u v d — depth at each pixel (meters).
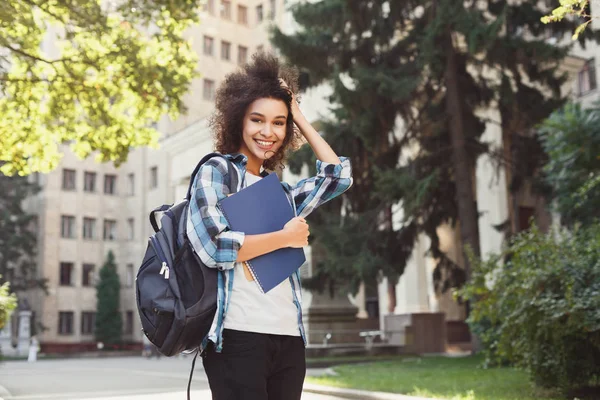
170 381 13.80
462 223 17.39
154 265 2.05
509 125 18.67
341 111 17.62
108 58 10.63
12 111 11.18
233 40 49.50
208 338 1.99
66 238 47.44
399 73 17.34
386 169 17.38
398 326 22.78
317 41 18.62
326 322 22.53
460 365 14.41
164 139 36.41
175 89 11.03
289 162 18.22
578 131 13.63
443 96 18.67
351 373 13.26
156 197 47.44
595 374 7.93
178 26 11.29
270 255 2.12
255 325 2.04
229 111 2.26
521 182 18.61
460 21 15.52
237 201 2.13
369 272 17.02
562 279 7.76
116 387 12.29
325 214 18.22
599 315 7.31
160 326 1.98
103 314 46.16
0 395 10.26
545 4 17.58
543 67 18.30
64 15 11.05
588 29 16.98
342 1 17.47
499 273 8.88
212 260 2.01
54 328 45.69
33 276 44.88
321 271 19.16
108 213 49.47
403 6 17.95
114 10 10.95
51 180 47.25
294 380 2.14
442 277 19.08
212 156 2.22
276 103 2.26
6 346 39.00
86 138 11.70
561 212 15.24
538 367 8.02
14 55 10.71
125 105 11.67
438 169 16.38
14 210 43.00
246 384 2.00
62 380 14.69
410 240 18.56
